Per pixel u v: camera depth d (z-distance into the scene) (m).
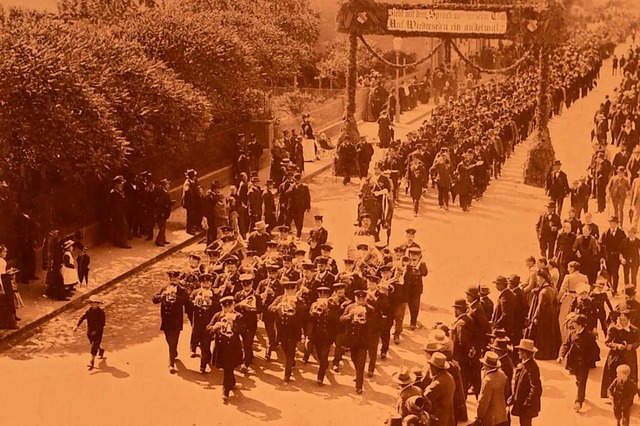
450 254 28.47
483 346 18.06
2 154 24.95
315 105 49.72
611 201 31.06
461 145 35.94
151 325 22.36
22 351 20.61
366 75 55.62
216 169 36.59
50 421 17.31
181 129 31.12
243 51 37.59
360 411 17.89
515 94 48.81
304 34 56.34
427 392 14.68
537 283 20.72
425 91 60.34
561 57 67.75
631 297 19.09
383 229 31.17
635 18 93.19
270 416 17.66
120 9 44.25
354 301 19.80
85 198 27.94
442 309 23.56
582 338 17.86
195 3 51.34
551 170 31.75
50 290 23.36
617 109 45.31
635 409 17.97
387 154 35.00
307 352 20.05
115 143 26.19
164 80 30.84
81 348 20.86
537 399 15.78
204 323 19.34
